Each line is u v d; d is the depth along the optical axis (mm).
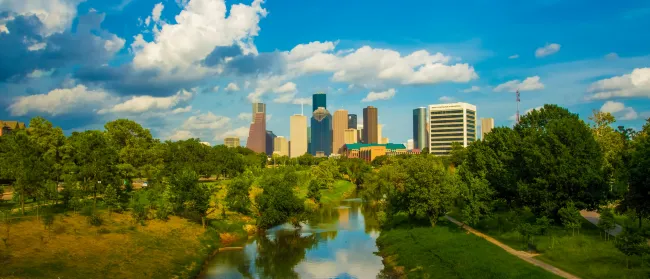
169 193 97000
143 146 129000
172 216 95875
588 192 73812
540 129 97812
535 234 67938
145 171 122750
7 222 69188
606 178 79000
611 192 76375
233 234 95625
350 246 88188
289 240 93438
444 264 65000
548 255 62500
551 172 75812
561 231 72625
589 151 76438
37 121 111875
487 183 85438
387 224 103062
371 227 109000
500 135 113000
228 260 77062
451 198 90250
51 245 63375
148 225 85562
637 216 64750
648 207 59219
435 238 80375
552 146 78250
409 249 77188
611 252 58844
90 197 101938
